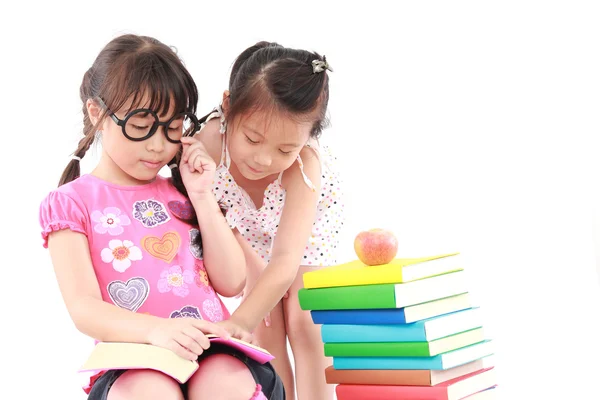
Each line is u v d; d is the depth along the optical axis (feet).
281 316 8.39
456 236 11.77
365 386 7.10
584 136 11.51
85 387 6.34
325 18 12.05
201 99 11.41
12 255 10.98
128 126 6.42
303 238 7.60
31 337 10.69
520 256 11.56
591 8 11.66
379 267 6.97
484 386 7.29
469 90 11.93
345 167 12.03
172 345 5.63
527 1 11.85
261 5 11.78
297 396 8.30
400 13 12.05
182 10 11.53
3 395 9.68
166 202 6.87
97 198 6.60
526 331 10.53
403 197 11.94
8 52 11.18
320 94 7.23
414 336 6.83
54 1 11.25
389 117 12.05
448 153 11.91
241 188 8.14
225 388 5.58
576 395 8.95
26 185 11.12
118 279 6.42
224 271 6.80
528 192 11.65
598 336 10.21
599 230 9.83
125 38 6.68
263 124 7.00
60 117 11.18
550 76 11.75
